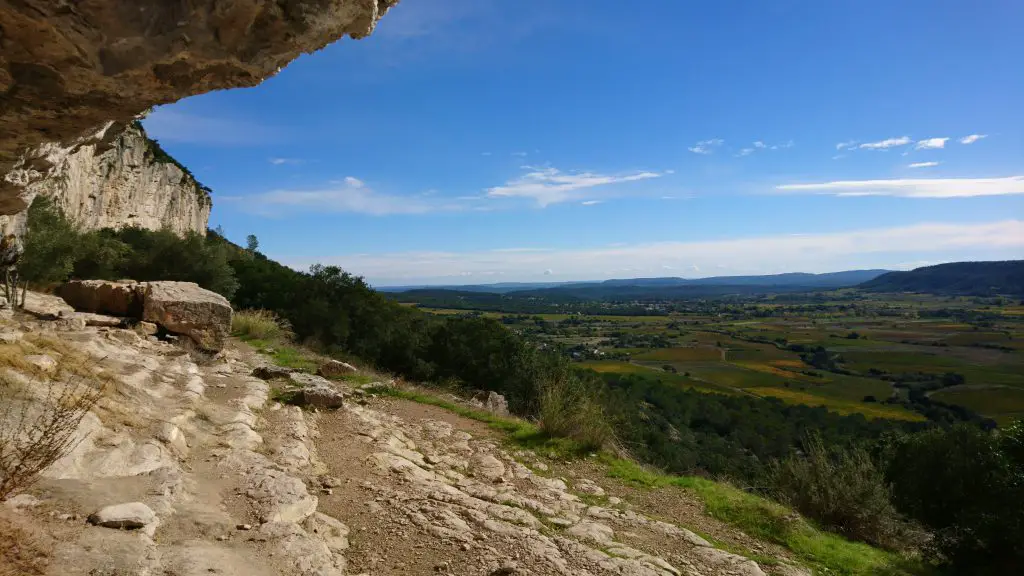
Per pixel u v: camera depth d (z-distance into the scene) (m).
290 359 14.42
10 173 4.35
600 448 9.85
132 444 5.01
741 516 7.23
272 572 3.60
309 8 3.16
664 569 5.16
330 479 6.11
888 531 7.93
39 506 3.53
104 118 3.71
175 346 11.21
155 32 2.94
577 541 5.57
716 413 38.22
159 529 3.80
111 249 22.31
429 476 7.06
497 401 15.78
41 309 11.32
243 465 5.62
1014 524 7.05
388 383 13.23
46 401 4.87
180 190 56.50
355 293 30.64
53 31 2.78
